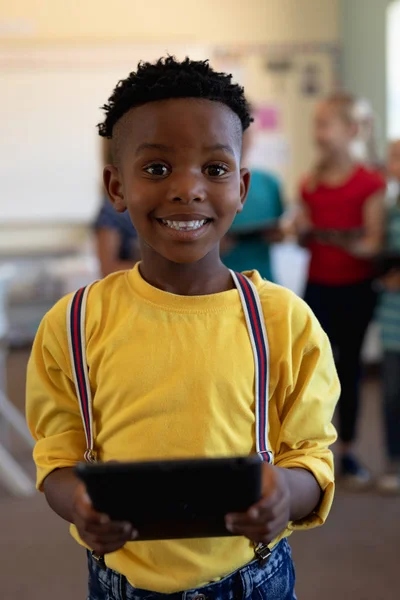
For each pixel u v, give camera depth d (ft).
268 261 8.19
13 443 11.14
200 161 2.69
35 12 15.46
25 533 8.15
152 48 15.83
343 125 9.06
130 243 8.23
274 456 2.98
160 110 2.67
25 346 17.12
